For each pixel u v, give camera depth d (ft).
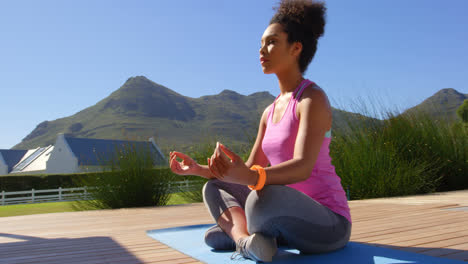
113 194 17.87
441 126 19.65
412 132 18.66
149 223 9.89
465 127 19.86
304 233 4.27
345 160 16.89
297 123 4.44
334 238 4.49
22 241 7.23
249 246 4.25
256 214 4.14
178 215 11.80
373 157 16.55
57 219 11.82
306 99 4.32
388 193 15.99
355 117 18.74
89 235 7.80
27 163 153.79
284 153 4.55
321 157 4.54
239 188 5.08
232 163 3.72
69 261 5.13
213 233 5.31
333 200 4.56
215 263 4.56
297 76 4.78
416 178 16.67
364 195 16.21
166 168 19.27
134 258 5.17
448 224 7.25
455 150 18.57
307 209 4.12
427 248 5.16
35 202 47.29
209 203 5.02
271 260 4.35
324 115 4.21
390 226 7.29
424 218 8.24
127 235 7.55
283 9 4.68
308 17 4.66
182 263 4.75
